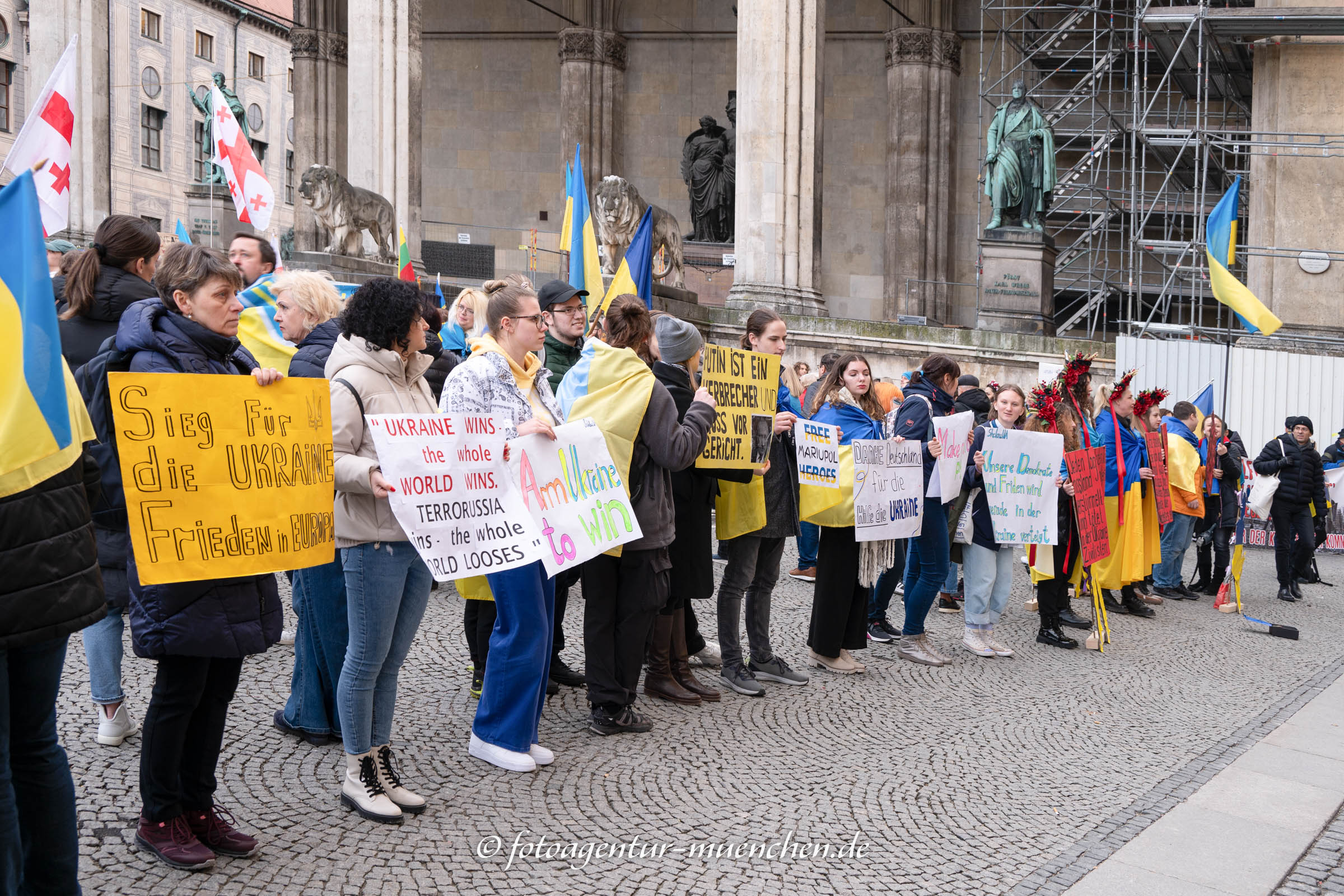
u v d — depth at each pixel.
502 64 33.91
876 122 32.34
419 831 5.22
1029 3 31.27
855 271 32.50
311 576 6.04
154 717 4.64
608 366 6.40
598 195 19.08
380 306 5.19
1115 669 9.59
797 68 21.94
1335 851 5.82
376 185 20.77
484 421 5.43
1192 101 30.08
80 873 4.55
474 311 9.16
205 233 23.31
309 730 6.24
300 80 30.77
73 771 5.61
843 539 8.45
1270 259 23.69
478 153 34.09
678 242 21.58
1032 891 5.07
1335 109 23.12
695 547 7.20
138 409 4.33
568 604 10.19
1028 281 23.83
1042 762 6.91
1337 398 20.83
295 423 4.76
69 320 5.73
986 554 9.60
